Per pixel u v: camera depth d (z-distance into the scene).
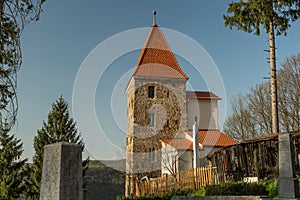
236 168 15.22
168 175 18.31
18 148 23.92
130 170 25.31
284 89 31.20
